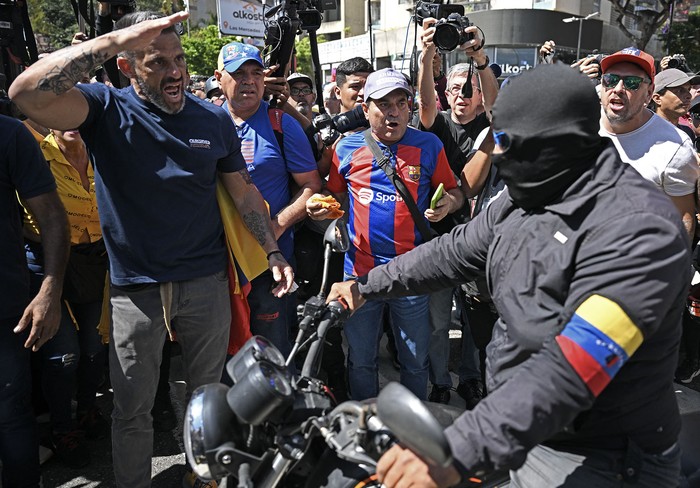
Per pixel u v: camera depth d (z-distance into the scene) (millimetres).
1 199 2600
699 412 2285
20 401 2717
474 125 4176
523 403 1302
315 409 1627
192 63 25938
